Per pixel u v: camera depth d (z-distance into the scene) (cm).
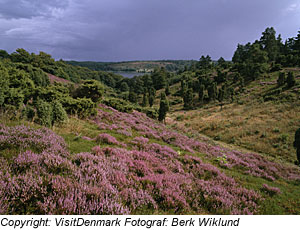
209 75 9825
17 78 1280
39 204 272
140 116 2911
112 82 17200
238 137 2419
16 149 462
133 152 699
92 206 289
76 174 384
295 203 573
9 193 274
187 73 12888
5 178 305
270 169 1078
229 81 7819
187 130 2881
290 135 2102
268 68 7356
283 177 991
